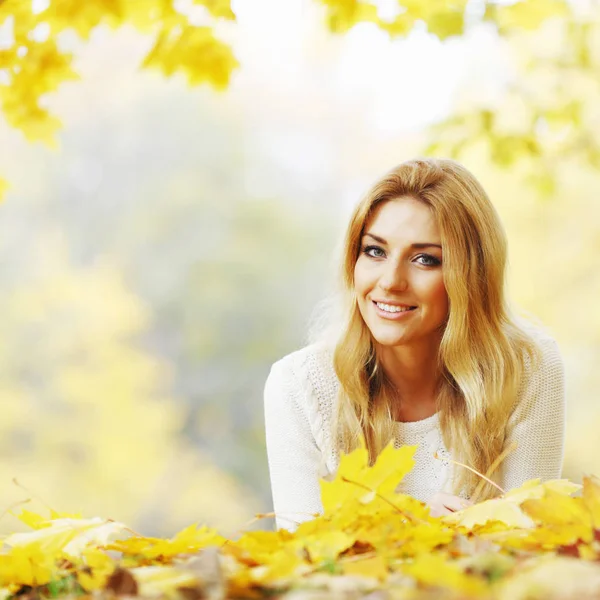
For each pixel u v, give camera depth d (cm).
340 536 138
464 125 500
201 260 2936
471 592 107
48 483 2094
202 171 3114
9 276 2828
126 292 2428
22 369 2220
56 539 152
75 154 3072
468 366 289
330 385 315
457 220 280
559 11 375
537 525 149
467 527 162
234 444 2828
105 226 3044
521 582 108
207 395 2847
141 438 2167
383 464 154
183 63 282
